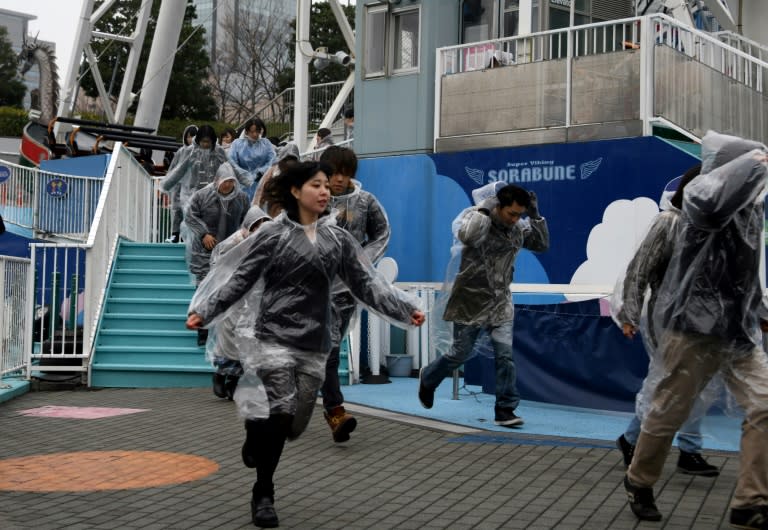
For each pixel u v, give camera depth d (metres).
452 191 14.02
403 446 7.40
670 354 5.10
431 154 14.45
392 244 14.54
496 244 8.04
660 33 12.60
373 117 16.33
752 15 15.24
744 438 4.97
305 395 5.33
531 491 5.93
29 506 5.59
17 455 7.10
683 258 5.06
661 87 12.55
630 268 5.62
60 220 17.00
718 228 4.89
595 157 12.68
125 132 23.97
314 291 5.31
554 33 13.76
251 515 5.32
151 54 25.47
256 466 5.32
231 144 14.83
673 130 13.08
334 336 7.36
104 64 47.19
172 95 48.22
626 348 8.76
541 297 12.69
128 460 6.91
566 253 12.86
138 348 11.37
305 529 5.11
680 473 6.30
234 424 8.48
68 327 11.79
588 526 5.12
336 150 7.70
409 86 15.83
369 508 5.55
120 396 10.41
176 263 13.49
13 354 10.52
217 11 53.59
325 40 47.66
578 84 13.28
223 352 7.30
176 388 11.09
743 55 12.98
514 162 13.41
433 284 12.84
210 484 6.16
